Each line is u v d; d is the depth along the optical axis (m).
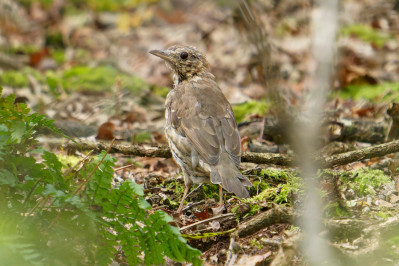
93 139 14.07
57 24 25.06
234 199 10.60
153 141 14.53
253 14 11.23
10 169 7.72
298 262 7.95
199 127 10.57
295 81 17.44
